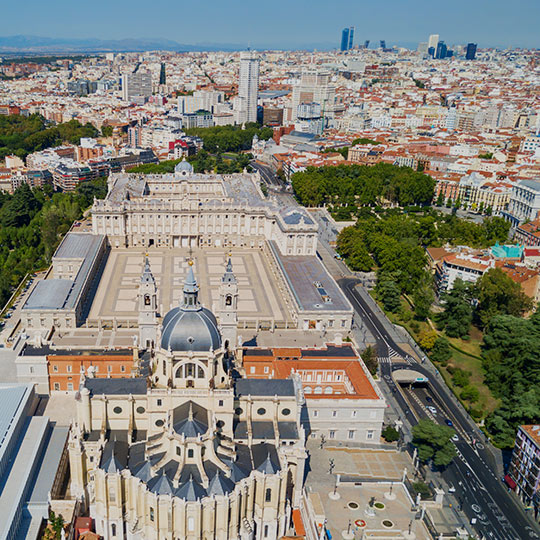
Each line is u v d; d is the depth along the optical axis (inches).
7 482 6761.8
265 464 6628.9
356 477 7672.2
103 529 6688.0
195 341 6668.3
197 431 6338.6
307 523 6855.3
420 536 6638.8
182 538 6205.7
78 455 6752.0
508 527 7244.1
